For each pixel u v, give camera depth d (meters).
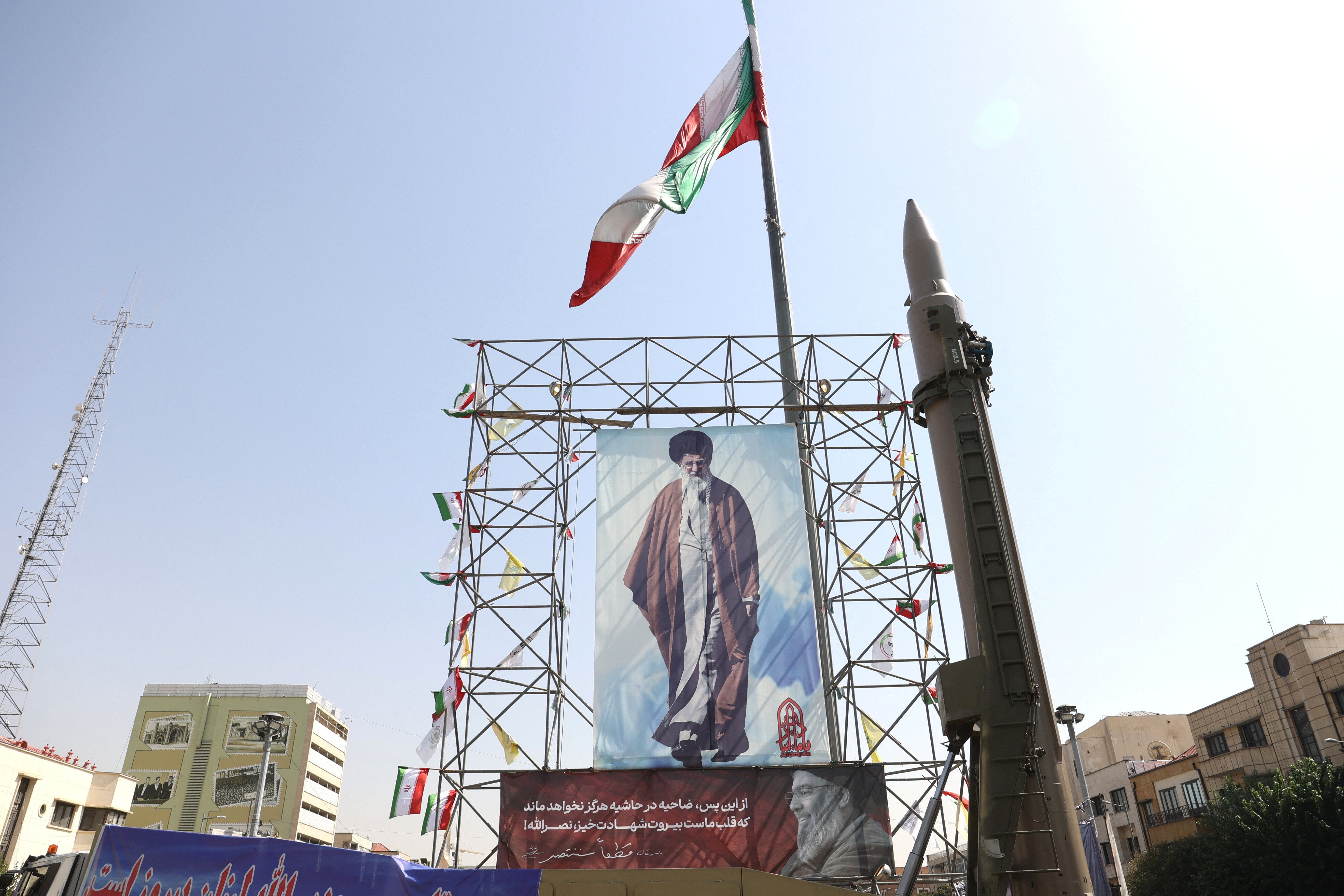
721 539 23.64
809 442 25.84
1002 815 13.91
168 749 82.62
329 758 91.38
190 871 13.20
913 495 25.00
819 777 20.95
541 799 20.72
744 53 31.94
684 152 30.36
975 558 15.63
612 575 23.34
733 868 16.39
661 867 20.02
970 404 17.09
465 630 22.62
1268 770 42.03
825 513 25.06
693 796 20.75
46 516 58.81
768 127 31.03
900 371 26.00
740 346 26.14
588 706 22.38
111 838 12.91
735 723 21.80
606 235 25.81
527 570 23.25
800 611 22.89
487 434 25.05
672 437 24.80
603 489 24.30
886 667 22.58
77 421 62.66
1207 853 32.22
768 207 29.59
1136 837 51.84
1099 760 64.25
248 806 80.75
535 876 14.66
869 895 14.84
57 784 42.09
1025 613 15.58
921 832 14.78
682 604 23.00
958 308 18.33
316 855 13.91
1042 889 13.57
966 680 14.92
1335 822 27.23
